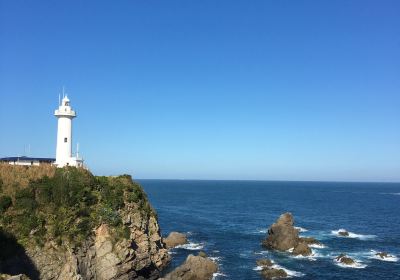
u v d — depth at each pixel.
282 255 80.56
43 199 55.47
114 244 57.72
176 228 110.75
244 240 95.06
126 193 65.44
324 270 70.94
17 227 51.41
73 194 58.12
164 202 193.00
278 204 192.25
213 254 80.44
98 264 55.94
